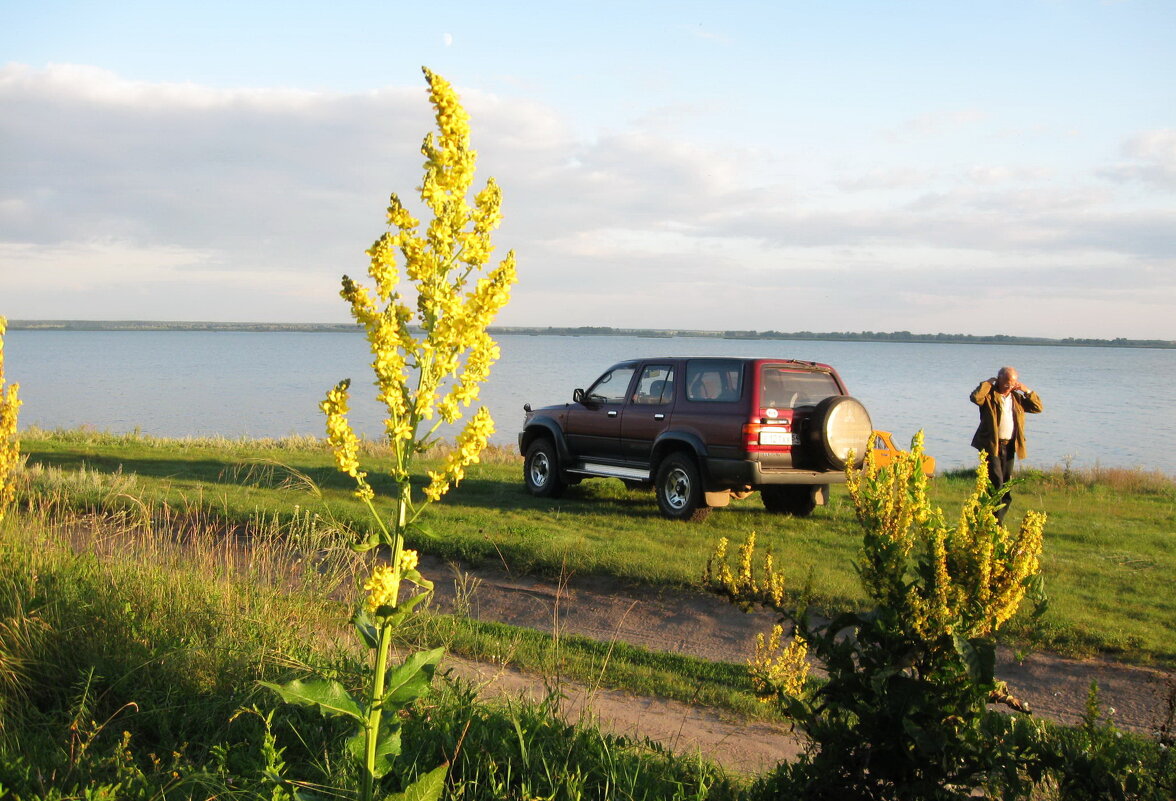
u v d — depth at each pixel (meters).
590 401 13.69
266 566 7.43
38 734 4.37
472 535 10.58
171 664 5.09
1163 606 8.22
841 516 12.56
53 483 12.21
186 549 7.92
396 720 2.96
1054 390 94.69
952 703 3.41
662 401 12.66
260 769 3.80
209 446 21.53
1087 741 3.52
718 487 11.78
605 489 15.00
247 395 58.78
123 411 45.66
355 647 5.93
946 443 37.56
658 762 4.64
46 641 5.18
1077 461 32.84
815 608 8.10
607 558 9.63
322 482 14.77
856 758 3.54
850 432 11.59
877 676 3.37
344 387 2.86
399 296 2.84
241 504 11.62
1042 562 9.84
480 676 6.03
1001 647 7.29
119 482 12.79
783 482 11.52
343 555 7.90
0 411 6.98
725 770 4.81
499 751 4.34
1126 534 11.94
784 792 3.78
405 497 2.82
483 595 9.05
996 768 3.34
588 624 8.27
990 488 3.62
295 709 4.72
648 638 7.87
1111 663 6.98
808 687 5.76
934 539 3.53
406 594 8.92
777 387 11.70
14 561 6.29
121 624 5.59
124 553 7.34
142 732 4.61
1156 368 192.50
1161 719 5.83
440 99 2.79
